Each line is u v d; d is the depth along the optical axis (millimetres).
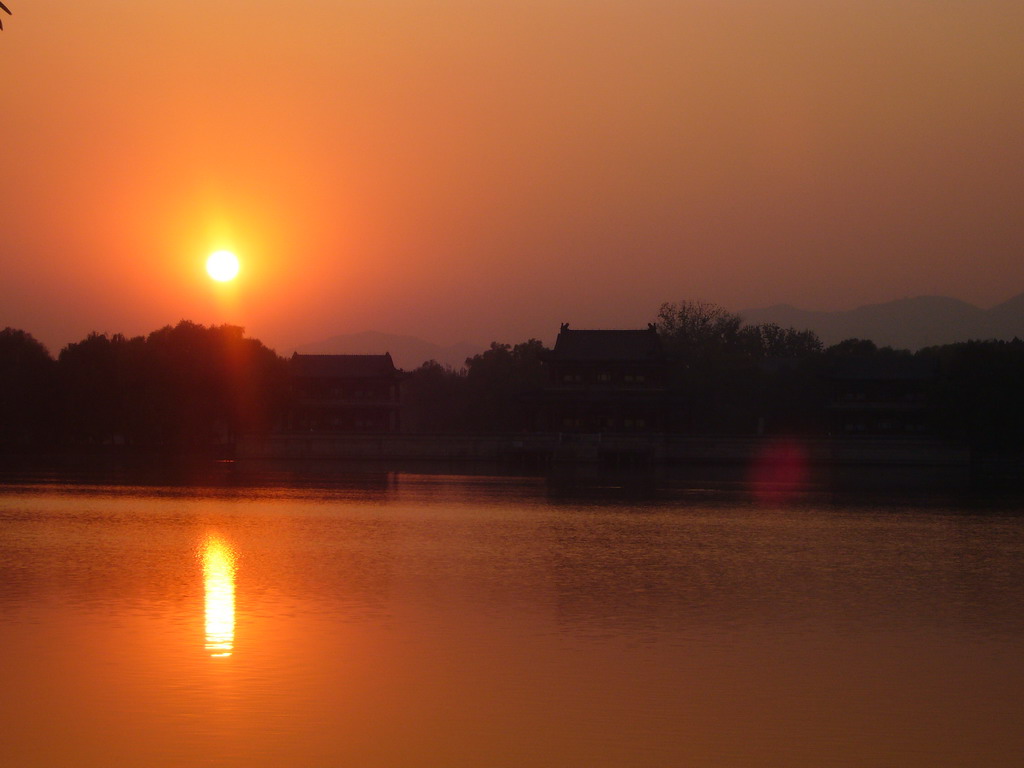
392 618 45750
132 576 55781
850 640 42812
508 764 28969
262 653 39625
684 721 32438
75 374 158875
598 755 29641
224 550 66250
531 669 37844
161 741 30375
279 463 168250
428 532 77000
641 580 56250
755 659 39625
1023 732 31750
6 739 30547
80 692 34625
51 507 93188
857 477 147125
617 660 39219
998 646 41969
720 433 177750
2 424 163000
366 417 193750
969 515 93312
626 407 182000
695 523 84875
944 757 29719
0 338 173250
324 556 64062
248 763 28922
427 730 31438
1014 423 146250
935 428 161875
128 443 172000
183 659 38594
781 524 84812
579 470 159750
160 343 170375
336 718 32375
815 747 30375
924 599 51812
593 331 190750
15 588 51844
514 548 68375
